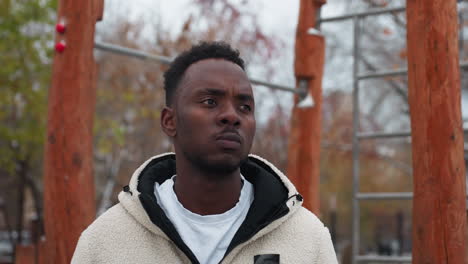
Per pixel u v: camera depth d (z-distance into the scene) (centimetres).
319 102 470
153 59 414
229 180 185
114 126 1226
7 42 1140
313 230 188
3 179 1599
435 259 297
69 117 335
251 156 210
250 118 183
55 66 341
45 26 1239
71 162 332
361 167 2247
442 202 298
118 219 190
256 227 181
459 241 296
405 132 500
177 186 190
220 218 186
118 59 1313
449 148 299
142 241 186
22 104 1241
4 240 1739
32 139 1198
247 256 183
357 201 525
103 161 1541
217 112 179
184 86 184
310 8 471
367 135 522
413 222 306
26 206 2088
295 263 183
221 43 193
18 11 1127
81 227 331
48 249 333
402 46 1218
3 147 1239
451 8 307
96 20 348
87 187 336
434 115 302
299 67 466
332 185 2444
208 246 183
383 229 3353
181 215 187
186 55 191
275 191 187
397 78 1035
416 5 311
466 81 1182
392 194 504
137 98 1341
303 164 461
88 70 341
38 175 1606
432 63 304
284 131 1430
